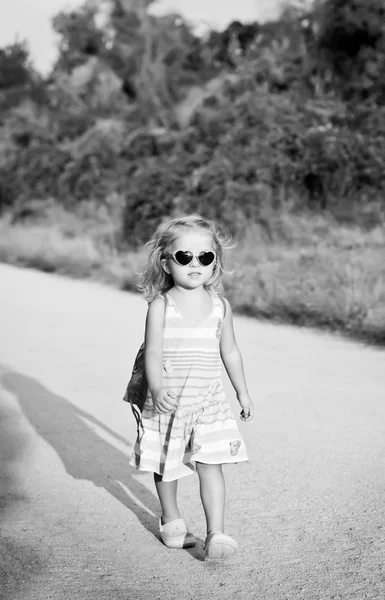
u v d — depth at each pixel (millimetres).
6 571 3615
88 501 4613
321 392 6957
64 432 6055
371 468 4977
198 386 3801
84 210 25203
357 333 9555
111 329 10648
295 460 5199
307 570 3611
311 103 19312
